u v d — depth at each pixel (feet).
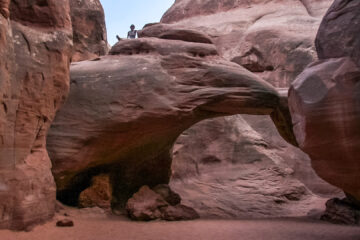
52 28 26.86
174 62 32.22
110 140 29.58
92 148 29.22
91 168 31.71
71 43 27.89
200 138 48.52
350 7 19.15
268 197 41.45
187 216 30.96
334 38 19.49
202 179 45.83
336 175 18.57
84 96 30.04
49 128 28.78
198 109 31.83
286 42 56.29
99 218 28.50
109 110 29.50
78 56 49.11
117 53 34.53
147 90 30.22
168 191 33.09
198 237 23.06
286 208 39.88
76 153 28.53
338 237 23.61
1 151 21.58
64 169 28.22
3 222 21.20
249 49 59.82
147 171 36.06
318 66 19.08
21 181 22.63
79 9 50.67
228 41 64.49
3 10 22.03
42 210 24.20
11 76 22.59
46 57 25.66
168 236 23.12
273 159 47.24
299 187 44.09
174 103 30.14
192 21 72.59
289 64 54.70
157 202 30.68
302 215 37.27
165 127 30.86
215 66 32.24
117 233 23.35
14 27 24.44
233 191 42.68
